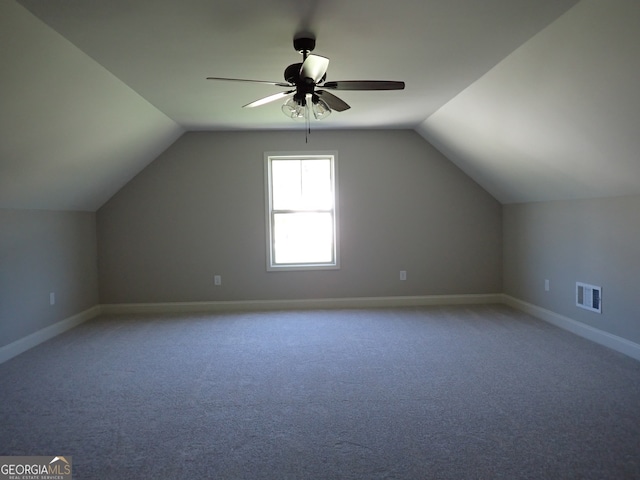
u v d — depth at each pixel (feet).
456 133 14.92
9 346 11.94
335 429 7.73
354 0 7.28
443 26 8.26
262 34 8.48
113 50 9.00
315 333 13.89
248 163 17.28
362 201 17.57
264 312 16.89
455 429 7.65
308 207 17.74
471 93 12.01
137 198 17.17
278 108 13.71
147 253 17.28
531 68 9.56
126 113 12.46
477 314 16.08
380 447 7.12
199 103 12.95
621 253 11.54
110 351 12.33
